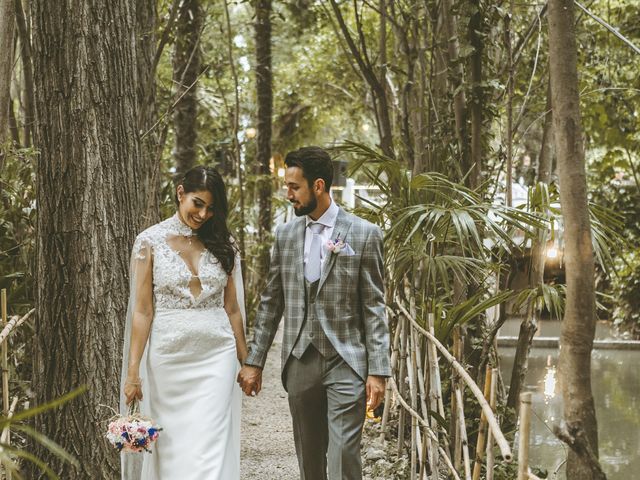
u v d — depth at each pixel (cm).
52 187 424
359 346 375
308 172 375
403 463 519
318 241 381
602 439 653
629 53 951
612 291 1429
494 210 466
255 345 392
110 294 427
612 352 1209
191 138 1166
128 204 437
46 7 423
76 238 423
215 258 382
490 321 655
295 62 2272
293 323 378
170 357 371
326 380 373
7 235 595
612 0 1020
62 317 424
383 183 534
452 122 639
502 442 267
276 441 634
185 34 1086
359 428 371
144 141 681
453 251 574
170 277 372
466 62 602
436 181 532
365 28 1625
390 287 526
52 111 424
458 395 400
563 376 294
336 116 2512
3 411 432
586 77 935
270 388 852
